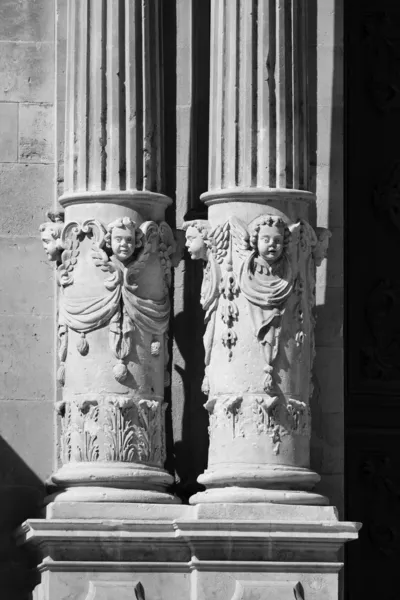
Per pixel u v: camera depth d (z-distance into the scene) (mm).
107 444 18844
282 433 18703
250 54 18984
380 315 21344
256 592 18328
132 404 18922
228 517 18406
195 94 20359
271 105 18969
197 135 20312
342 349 20078
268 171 18891
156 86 19359
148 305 19062
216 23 19266
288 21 19078
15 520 19922
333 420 19984
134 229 18969
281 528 18328
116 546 18531
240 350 18781
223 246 18922
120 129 19125
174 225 20266
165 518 18703
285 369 18797
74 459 18969
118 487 18828
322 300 20125
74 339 19047
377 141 21547
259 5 19062
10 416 20078
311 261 19141
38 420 20109
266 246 18734
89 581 18500
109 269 18984
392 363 21312
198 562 18375
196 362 20016
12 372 20125
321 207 20266
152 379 19078
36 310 20266
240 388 18719
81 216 19109
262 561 18453
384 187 21484
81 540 18438
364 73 21609
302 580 18469
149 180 19188
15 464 20000
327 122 20359
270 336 18750
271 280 18828
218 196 18953
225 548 18391
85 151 19125
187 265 20172
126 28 19203
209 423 19297
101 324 18969
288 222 18891
